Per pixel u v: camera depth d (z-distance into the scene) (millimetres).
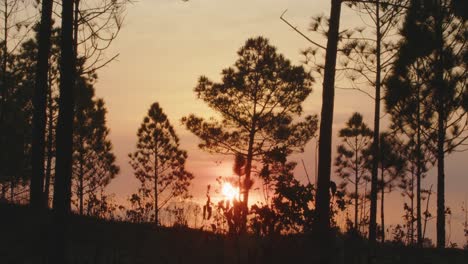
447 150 22047
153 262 9430
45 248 10727
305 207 8180
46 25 15305
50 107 27516
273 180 8344
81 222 13984
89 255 10938
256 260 7730
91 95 33469
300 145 31234
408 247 11734
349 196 21219
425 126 22641
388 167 24969
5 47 26531
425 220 11562
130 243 11578
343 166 35219
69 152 10086
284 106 31688
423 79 21609
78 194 34656
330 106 13930
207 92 31453
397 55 21422
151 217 13266
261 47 31859
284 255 7754
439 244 20641
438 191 21594
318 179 13414
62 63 10172
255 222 8070
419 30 20531
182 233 9500
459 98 21484
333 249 8430
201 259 8508
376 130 22281
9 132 31469
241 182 7867
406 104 21828
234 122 31609
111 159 35938
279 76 31422
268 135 31094
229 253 8180
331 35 14133
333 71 14062
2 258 10469
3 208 15125
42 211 15117
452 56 21047
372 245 12875
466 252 17922
